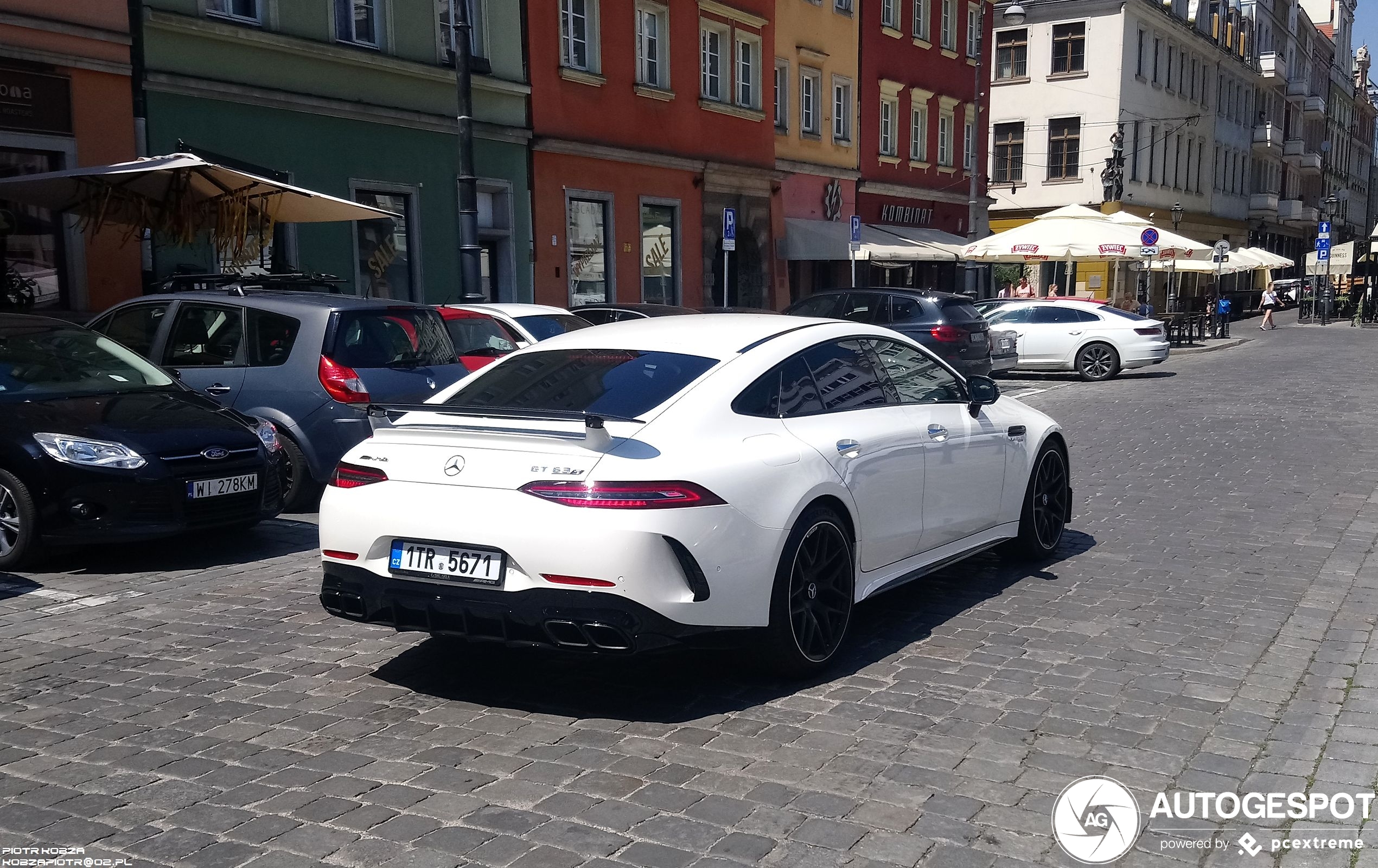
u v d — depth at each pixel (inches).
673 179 938.7
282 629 228.8
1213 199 2373.3
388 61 667.4
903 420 223.1
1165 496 363.3
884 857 132.0
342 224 648.4
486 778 155.0
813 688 189.8
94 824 142.2
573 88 824.9
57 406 283.6
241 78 587.5
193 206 476.1
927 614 233.8
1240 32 2426.2
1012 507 261.0
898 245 1263.5
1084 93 1807.3
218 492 284.7
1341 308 2034.9
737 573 176.1
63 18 504.1
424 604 174.9
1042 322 843.4
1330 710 177.0
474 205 553.3
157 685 194.9
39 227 511.2
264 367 339.6
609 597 165.0
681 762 159.9
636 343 206.7
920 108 1393.9
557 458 172.2
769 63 1060.5
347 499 183.9
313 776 156.3
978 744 165.0
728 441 182.9
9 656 211.0
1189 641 213.2
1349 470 409.4
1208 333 1456.7
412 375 346.0
